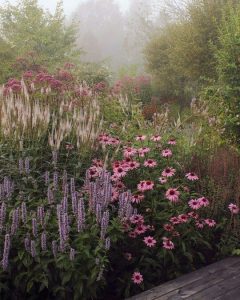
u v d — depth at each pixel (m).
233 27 6.20
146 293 3.24
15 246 3.22
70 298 3.25
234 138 6.03
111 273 3.64
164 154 4.28
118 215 3.54
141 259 3.64
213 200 4.05
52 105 5.73
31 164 4.55
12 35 18.42
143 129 5.43
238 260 3.80
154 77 17.72
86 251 3.08
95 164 4.55
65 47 19.14
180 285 3.36
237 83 5.98
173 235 3.69
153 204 3.94
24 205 3.25
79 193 3.86
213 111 6.22
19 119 4.80
